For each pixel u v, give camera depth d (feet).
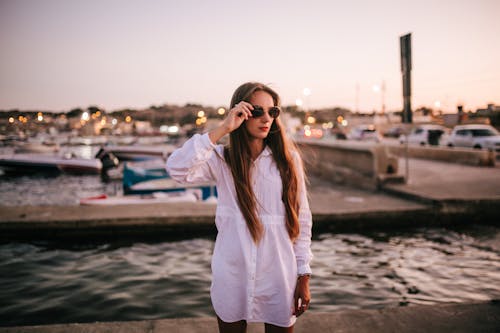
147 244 25.20
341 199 33.73
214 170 5.75
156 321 9.91
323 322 9.81
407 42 34.94
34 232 26.07
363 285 17.11
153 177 49.90
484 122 97.66
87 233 26.45
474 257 21.44
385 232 27.89
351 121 228.84
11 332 9.27
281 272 5.52
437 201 29.81
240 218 5.52
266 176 5.57
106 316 14.24
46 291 16.63
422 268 19.47
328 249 23.34
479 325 9.60
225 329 5.73
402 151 72.18
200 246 24.70
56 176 75.92
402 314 10.19
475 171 48.11
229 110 5.90
